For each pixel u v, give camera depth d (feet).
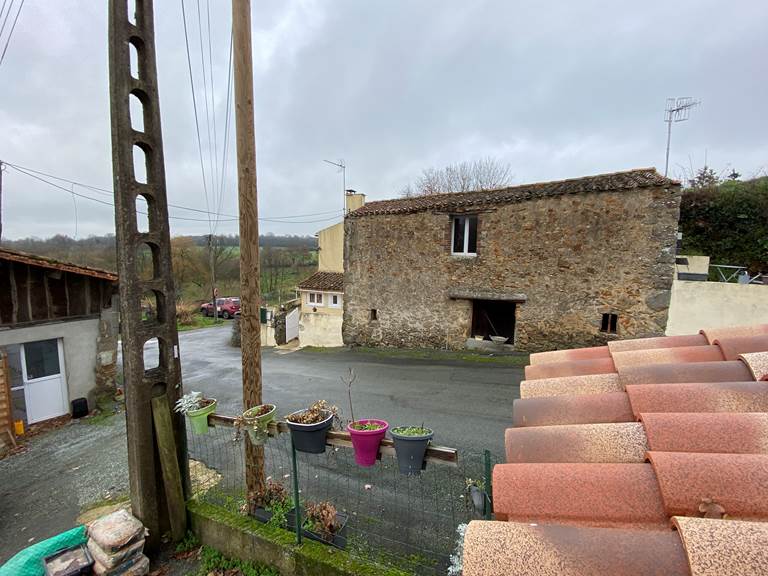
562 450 6.13
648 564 3.68
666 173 50.65
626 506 4.78
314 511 10.62
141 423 11.06
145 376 11.18
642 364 8.89
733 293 26.84
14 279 24.84
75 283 27.73
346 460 17.33
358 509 13.37
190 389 33.45
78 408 27.32
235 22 10.72
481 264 35.96
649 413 6.33
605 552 3.91
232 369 41.60
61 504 16.12
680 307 28.53
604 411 7.33
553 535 4.25
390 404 24.89
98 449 21.77
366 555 10.62
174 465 11.55
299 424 9.34
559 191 31.89
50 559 9.98
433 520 12.65
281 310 62.85
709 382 7.74
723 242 38.34
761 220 36.70
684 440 5.60
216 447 19.21
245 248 11.35
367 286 42.88
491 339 36.50
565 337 32.86
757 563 3.29
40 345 26.32
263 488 11.82
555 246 32.58
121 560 10.10
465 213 36.47
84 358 28.25
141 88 10.62
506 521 5.06
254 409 10.81
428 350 39.42
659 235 28.86
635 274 29.81
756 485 4.40
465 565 4.21
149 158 11.08
